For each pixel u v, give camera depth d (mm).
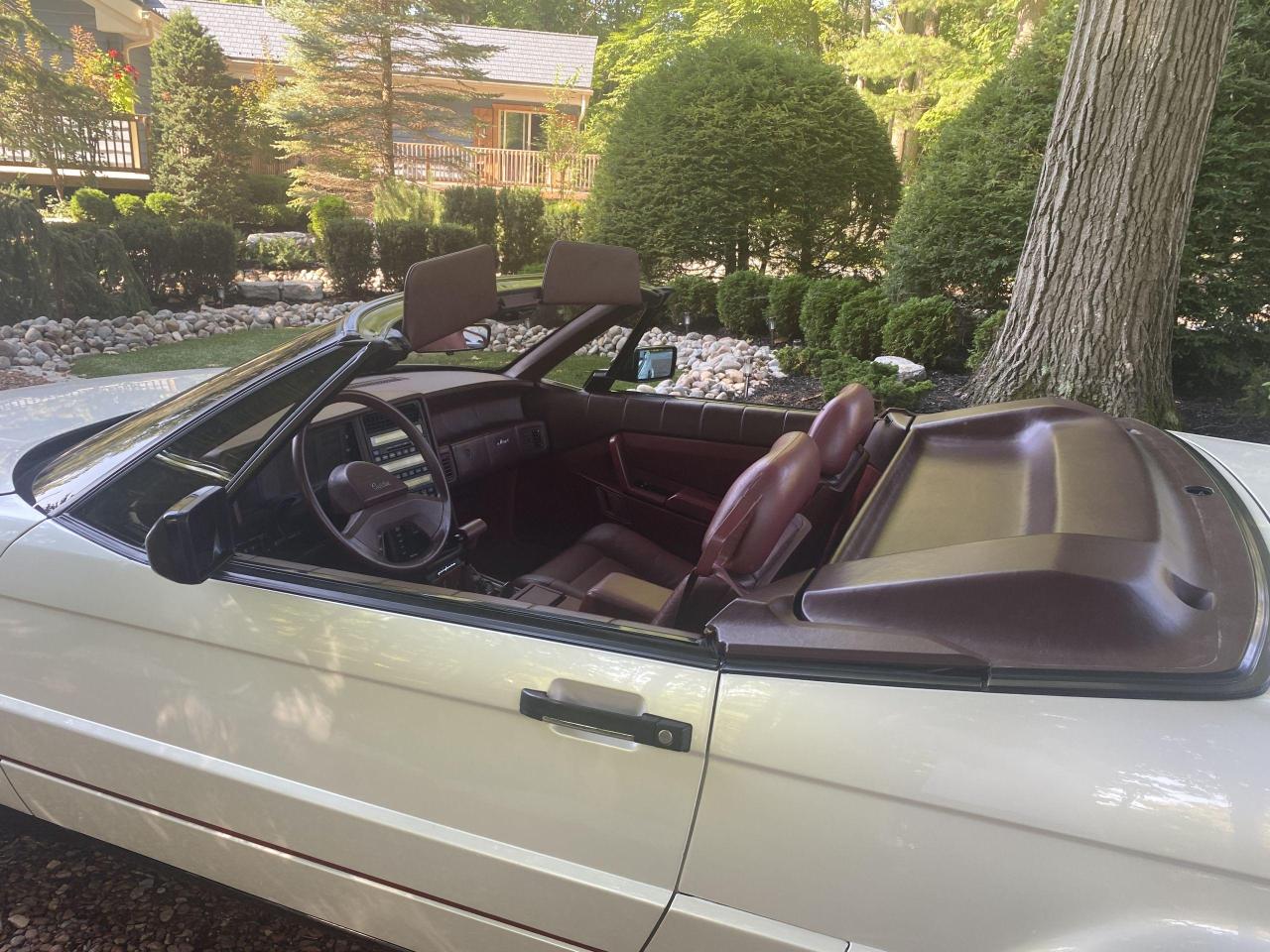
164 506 2104
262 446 1984
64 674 2145
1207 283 7680
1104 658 1422
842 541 1878
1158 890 1312
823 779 1484
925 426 2578
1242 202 7543
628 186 12266
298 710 1895
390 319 2230
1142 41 5633
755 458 3682
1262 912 1262
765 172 11695
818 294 9312
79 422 2881
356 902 1963
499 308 2715
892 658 1474
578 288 2934
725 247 11961
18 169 19109
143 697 2061
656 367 3895
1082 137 5926
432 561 2691
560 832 1701
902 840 1448
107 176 21391
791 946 1544
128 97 21062
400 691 1792
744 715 1539
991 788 1390
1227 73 7562
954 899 1430
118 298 11055
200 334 11094
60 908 2434
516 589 2957
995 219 8703
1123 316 6012
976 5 25484
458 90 26016
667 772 1593
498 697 1704
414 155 23328
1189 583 1520
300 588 1930
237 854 2066
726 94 11703
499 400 3906
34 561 2148
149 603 2018
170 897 2498
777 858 1535
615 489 4000
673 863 1617
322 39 20906
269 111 22094
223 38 25922
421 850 1826
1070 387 6125
